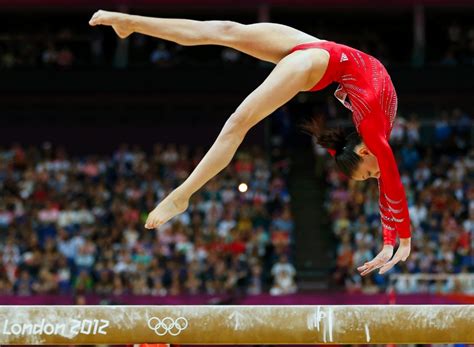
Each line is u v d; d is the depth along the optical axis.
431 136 27.73
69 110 30.14
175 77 29.00
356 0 29.02
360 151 6.61
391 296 16.86
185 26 6.69
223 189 25.33
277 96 6.35
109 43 31.91
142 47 31.14
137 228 23.67
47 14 31.27
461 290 18.98
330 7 29.78
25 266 21.73
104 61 30.95
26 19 31.59
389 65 29.39
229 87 29.00
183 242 22.59
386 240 6.70
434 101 29.84
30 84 29.02
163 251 22.31
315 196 27.20
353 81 6.57
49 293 19.92
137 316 5.85
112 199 25.30
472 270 21.75
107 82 29.05
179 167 27.00
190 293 19.17
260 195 25.08
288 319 5.85
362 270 6.66
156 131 30.25
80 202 24.48
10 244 22.38
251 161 26.91
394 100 6.65
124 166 27.14
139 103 30.09
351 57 6.62
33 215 24.27
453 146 27.41
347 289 20.59
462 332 5.79
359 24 32.44
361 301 18.06
